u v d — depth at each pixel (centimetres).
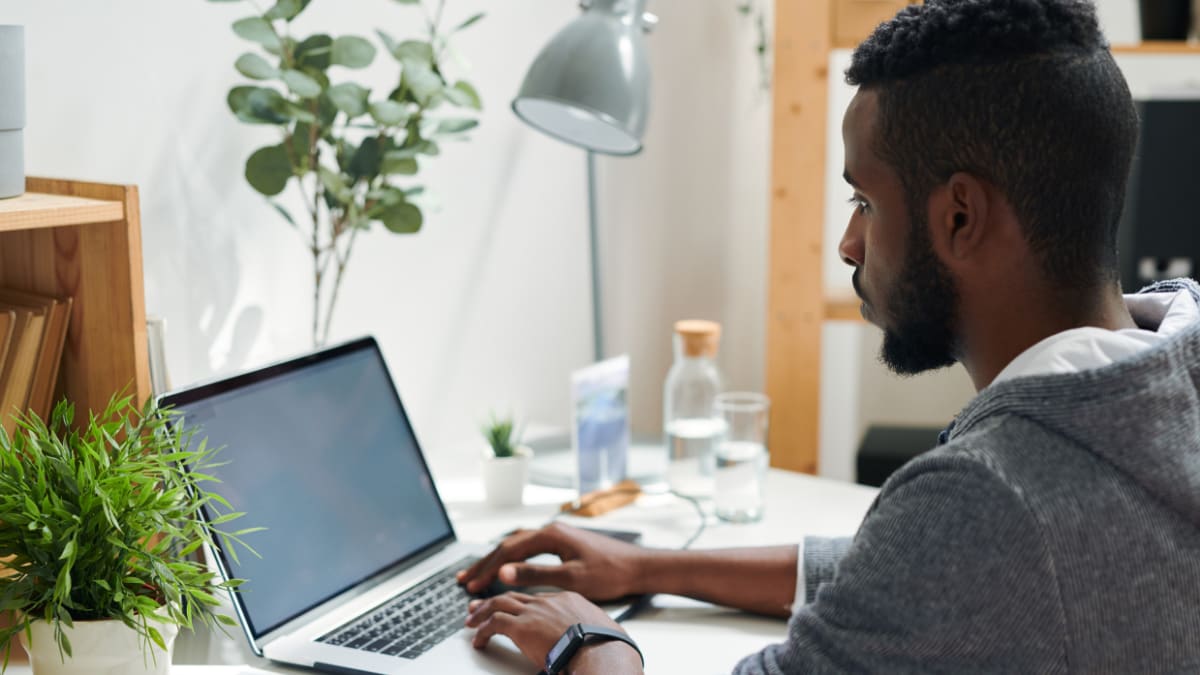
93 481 98
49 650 100
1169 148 220
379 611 130
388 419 152
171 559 107
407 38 187
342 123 172
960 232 88
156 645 104
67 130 144
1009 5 86
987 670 80
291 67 152
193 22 157
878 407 308
